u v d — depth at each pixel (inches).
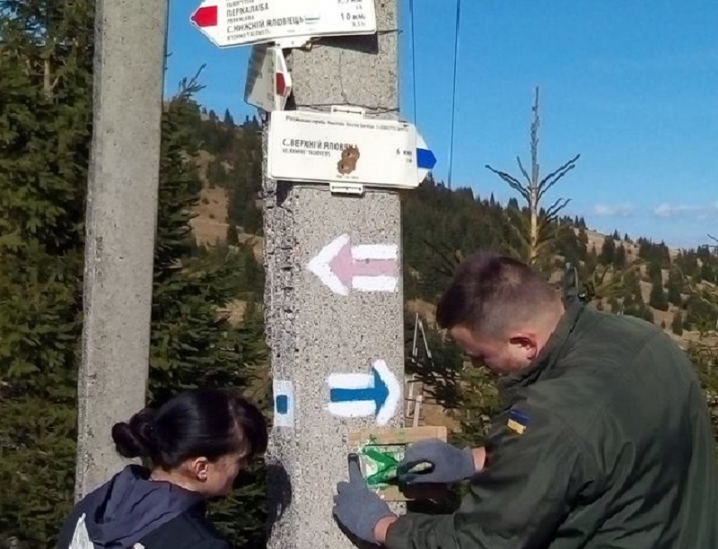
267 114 130.0
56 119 314.5
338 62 127.7
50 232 320.5
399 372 128.5
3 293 308.7
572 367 93.2
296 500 124.9
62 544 99.0
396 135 128.7
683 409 94.3
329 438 125.1
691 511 94.8
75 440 307.3
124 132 163.0
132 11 163.2
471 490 94.0
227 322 339.3
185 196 334.3
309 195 125.4
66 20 321.4
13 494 298.5
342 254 126.2
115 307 163.2
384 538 109.0
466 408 257.8
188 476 101.1
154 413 102.8
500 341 96.7
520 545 89.0
